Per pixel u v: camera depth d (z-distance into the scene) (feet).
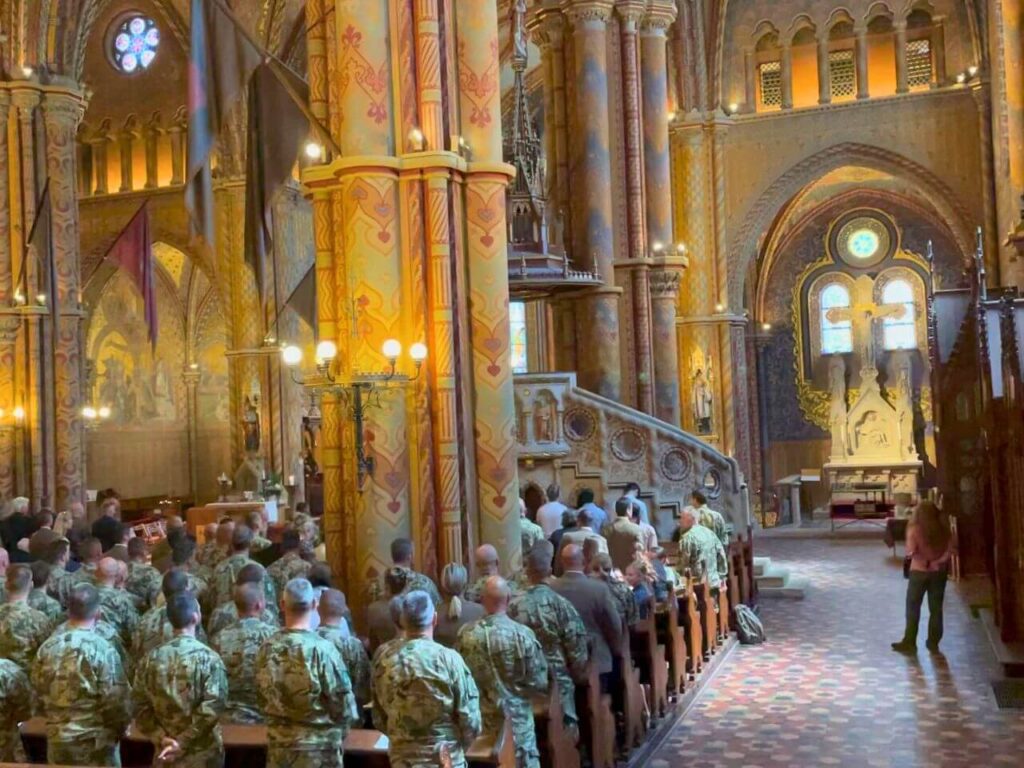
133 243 60.64
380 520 39.47
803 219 123.65
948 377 66.08
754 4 103.65
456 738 22.00
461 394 40.83
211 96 37.40
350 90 40.09
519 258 66.28
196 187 37.14
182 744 22.79
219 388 143.84
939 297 71.92
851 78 102.42
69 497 79.66
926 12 100.12
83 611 24.45
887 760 33.35
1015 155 68.64
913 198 119.34
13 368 78.95
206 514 80.59
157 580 37.24
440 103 40.78
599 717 30.76
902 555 82.28
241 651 26.09
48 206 73.20
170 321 142.92
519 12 57.26
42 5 79.51
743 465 103.91
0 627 28.94
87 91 83.87
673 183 102.27
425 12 40.55
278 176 40.83
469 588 33.73
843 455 111.34
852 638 51.98
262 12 102.53
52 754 24.14
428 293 40.27
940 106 98.63
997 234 95.35
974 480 66.08
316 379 39.40
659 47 80.18
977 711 38.37
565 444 65.00
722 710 39.78
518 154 66.64
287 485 106.52
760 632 51.88
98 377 135.54
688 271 101.81
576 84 76.13
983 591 61.52
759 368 125.18
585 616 31.83
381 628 29.53
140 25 124.67
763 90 104.53
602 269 75.10
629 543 43.27
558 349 76.95
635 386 78.74
